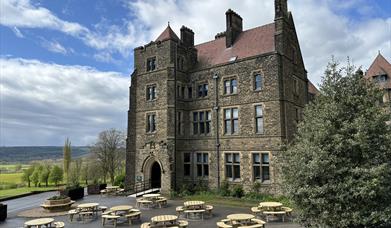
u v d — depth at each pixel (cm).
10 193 3503
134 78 3039
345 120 1040
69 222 1734
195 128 2784
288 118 2355
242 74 2500
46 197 2972
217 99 2630
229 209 1947
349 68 1113
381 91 1088
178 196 2459
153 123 2798
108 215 1673
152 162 2764
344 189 966
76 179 4106
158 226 1516
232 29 2805
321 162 980
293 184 1075
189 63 2905
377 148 986
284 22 2453
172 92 2689
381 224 1009
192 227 1512
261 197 2191
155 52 2853
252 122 2397
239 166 2450
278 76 2298
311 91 3531
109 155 5059
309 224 1098
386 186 952
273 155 2250
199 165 2700
